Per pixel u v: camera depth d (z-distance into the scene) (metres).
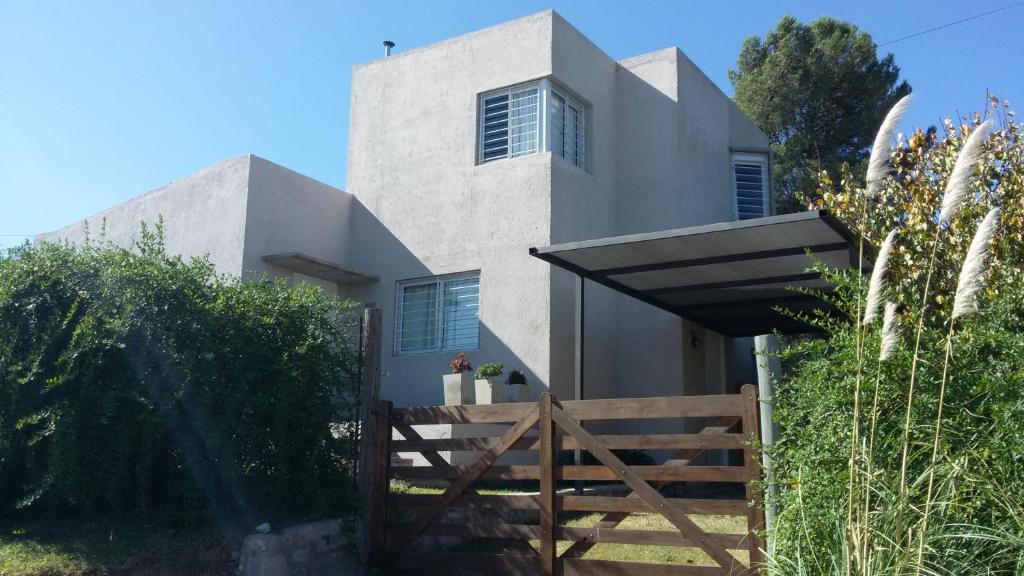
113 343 7.14
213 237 13.64
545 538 7.23
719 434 6.63
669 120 14.98
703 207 15.65
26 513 7.53
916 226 8.14
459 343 13.73
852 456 4.77
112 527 7.23
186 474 7.33
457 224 14.02
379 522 8.07
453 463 11.65
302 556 7.25
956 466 4.79
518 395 12.05
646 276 11.96
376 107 15.55
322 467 8.02
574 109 14.57
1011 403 4.89
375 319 8.52
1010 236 7.52
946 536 4.66
